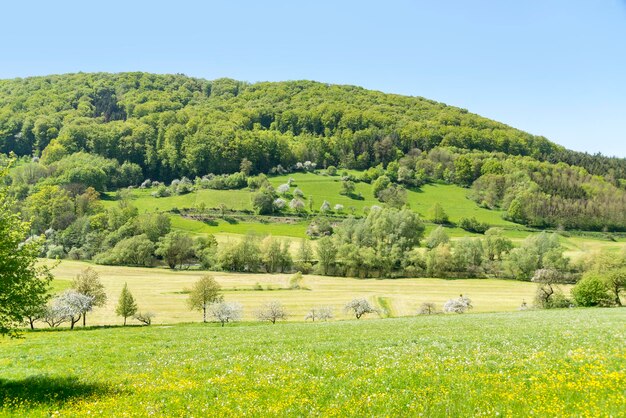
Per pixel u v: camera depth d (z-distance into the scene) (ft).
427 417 38.55
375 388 48.96
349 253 400.88
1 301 62.95
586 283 229.86
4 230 64.03
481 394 43.50
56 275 354.74
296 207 623.36
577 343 71.10
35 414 47.42
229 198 643.04
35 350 101.50
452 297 301.02
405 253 414.21
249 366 67.21
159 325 207.92
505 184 641.40
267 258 415.23
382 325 133.49
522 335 87.04
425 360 63.21
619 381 44.96
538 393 42.70
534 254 383.04
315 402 45.11
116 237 467.11
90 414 45.83
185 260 451.53
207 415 43.27
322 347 83.76
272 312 224.33
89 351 94.32
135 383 59.98
